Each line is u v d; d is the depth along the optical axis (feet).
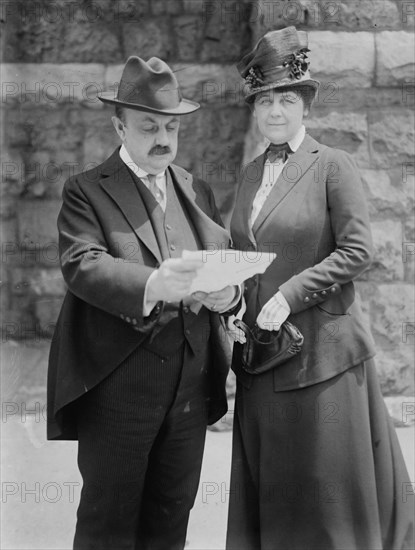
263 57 7.98
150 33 14.83
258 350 8.04
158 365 7.65
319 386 8.02
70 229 7.68
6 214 15.42
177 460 8.04
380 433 8.29
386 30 13.09
